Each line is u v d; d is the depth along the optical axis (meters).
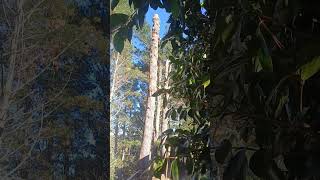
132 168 14.02
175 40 2.99
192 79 2.92
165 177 2.46
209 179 2.38
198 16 2.73
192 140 2.62
